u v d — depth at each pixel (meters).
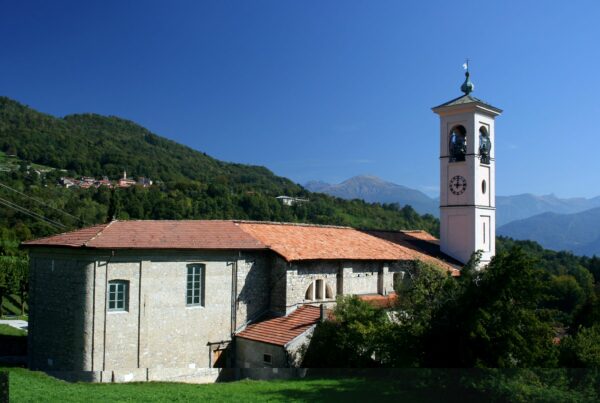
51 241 32.59
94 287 30.08
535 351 25.83
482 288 26.72
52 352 32.03
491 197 51.00
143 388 28.00
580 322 41.31
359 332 30.67
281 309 36.16
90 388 27.25
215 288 34.34
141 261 31.53
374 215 127.44
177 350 32.66
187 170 194.12
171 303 32.56
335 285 39.41
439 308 27.81
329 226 45.69
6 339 41.81
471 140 48.94
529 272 26.39
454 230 50.00
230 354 34.78
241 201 112.62
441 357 26.64
